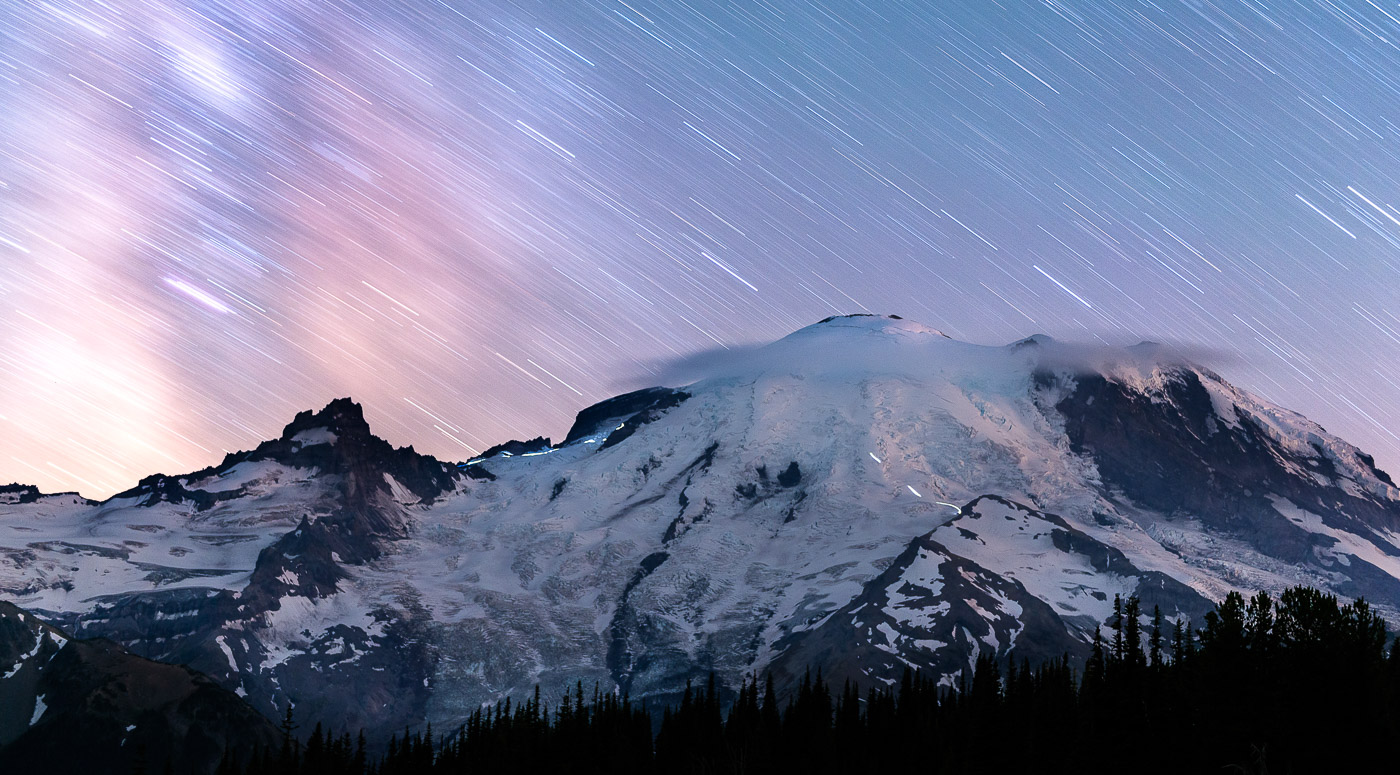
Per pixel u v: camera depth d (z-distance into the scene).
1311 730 128.38
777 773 184.75
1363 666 129.75
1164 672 149.50
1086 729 147.62
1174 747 138.50
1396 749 124.75
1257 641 138.38
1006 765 160.62
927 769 171.12
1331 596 139.00
